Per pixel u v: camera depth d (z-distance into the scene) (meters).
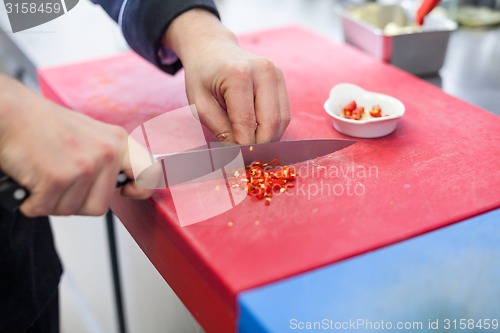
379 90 0.90
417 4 1.23
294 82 0.94
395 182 0.64
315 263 0.52
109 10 0.92
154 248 0.66
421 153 0.71
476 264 0.53
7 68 1.31
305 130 0.78
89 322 1.27
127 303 1.08
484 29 1.30
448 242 0.56
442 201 0.61
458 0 1.31
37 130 0.50
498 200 0.61
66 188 0.51
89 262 1.17
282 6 1.50
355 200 0.61
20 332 0.76
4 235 0.68
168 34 0.83
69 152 0.51
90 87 0.95
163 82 0.96
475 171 0.66
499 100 0.97
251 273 0.51
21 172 0.50
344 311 0.48
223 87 0.69
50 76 0.99
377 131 0.74
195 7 0.83
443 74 1.08
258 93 0.69
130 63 1.04
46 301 0.81
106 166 0.53
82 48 1.26
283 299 0.49
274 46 1.10
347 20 1.15
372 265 0.53
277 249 0.54
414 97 0.87
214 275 0.52
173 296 0.78
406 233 0.56
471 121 0.79
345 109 0.80
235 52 0.73
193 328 0.73
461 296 0.50
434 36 1.04
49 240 0.84
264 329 0.46
